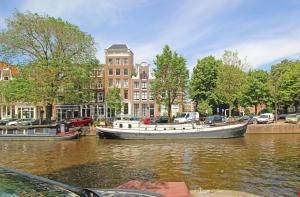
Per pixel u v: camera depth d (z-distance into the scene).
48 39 40.78
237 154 21.92
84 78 41.84
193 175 14.41
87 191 3.44
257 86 54.62
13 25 39.94
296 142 29.97
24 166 17.64
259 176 14.01
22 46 40.00
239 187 12.05
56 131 35.12
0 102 48.91
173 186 8.61
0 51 39.78
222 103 54.72
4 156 21.98
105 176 14.34
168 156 21.52
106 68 60.06
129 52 60.12
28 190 3.18
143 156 21.72
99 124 43.62
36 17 40.41
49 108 42.19
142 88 60.09
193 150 24.88
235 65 46.34
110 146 28.80
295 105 59.84
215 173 14.83
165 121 45.03
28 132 34.84
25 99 39.72
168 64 44.66
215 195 8.09
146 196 3.87
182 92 45.41
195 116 47.03
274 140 32.28
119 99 55.53
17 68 41.28
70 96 41.66
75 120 44.75
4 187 3.19
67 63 40.69
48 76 38.72
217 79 50.62
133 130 34.81
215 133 34.41
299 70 54.47
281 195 10.88
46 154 23.08
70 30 41.31
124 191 3.98
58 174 14.95
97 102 59.34
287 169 15.71
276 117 51.97
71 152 24.28
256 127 40.78
